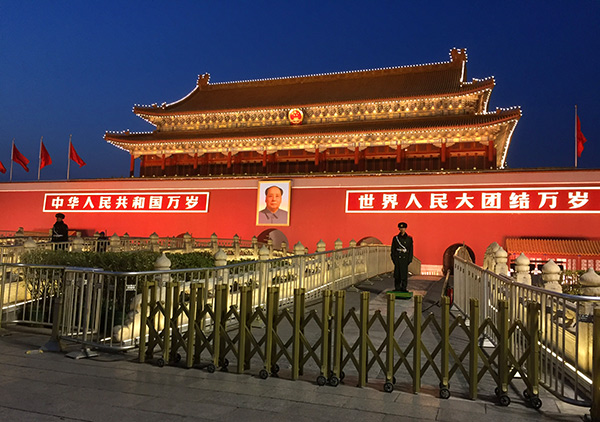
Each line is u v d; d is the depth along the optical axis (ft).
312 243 141.59
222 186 153.38
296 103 175.42
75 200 166.30
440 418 22.26
